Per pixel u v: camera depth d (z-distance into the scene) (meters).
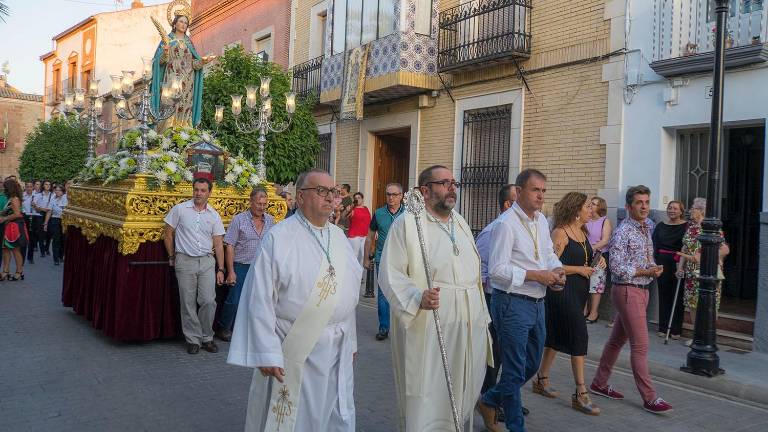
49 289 11.35
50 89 38.94
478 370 4.09
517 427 4.46
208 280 7.07
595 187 9.80
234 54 13.91
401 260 3.91
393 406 5.41
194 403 5.32
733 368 6.79
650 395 5.52
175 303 7.44
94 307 8.05
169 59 9.36
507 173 11.30
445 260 3.99
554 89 10.50
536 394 5.93
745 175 9.31
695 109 8.53
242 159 8.52
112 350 7.05
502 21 11.29
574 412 5.45
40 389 5.57
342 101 14.29
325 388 3.48
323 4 16.50
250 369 6.43
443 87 12.68
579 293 5.25
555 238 5.27
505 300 4.51
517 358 4.45
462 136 12.28
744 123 8.23
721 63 6.62
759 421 5.46
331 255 3.53
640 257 5.50
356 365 6.71
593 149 9.84
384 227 8.39
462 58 11.99
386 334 7.97
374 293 11.41
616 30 9.52
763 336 7.61
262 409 3.49
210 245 7.10
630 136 9.33
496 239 4.48
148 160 7.43
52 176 25.89
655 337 8.33
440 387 3.95
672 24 8.80
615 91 9.52
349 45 14.31
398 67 12.45
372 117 14.90
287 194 14.84
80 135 26.28
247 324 3.33
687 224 8.32
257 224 7.50
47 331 7.89
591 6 9.92
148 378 6.01
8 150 41.44
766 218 7.61
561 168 10.34
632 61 9.29
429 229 4.05
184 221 6.95
